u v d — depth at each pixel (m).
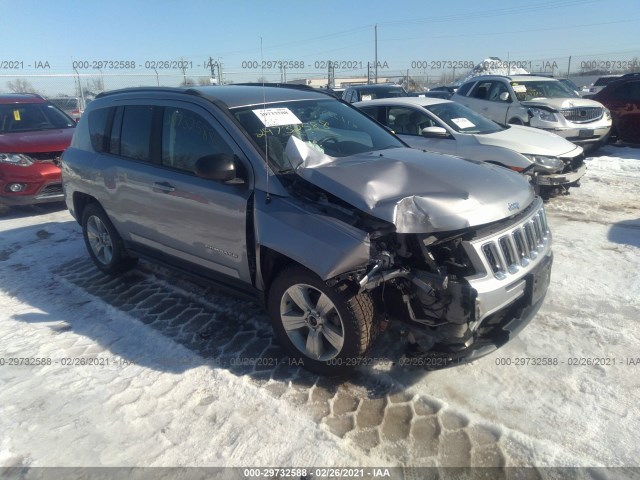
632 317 3.85
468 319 2.78
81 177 4.98
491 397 3.04
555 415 2.86
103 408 3.09
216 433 2.84
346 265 2.83
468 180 3.29
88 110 5.10
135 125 4.41
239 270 3.60
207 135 3.74
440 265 3.01
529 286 3.11
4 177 7.52
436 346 2.97
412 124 7.59
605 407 2.90
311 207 3.14
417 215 2.86
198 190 3.69
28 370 3.52
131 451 2.73
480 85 12.32
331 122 4.18
